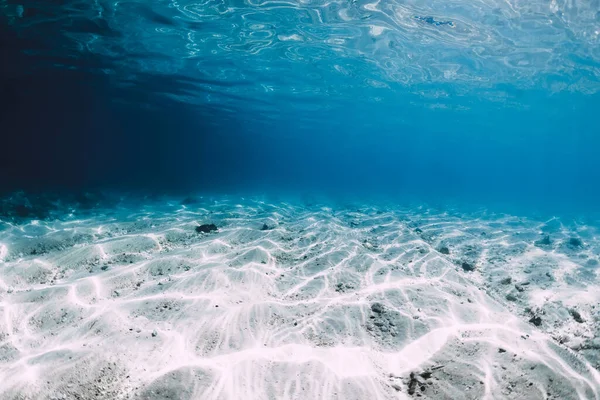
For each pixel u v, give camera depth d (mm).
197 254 7887
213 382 3320
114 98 29734
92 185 20953
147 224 11109
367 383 3393
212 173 46875
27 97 33125
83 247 8070
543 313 5762
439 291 5742
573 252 10258
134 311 4883
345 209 18031
